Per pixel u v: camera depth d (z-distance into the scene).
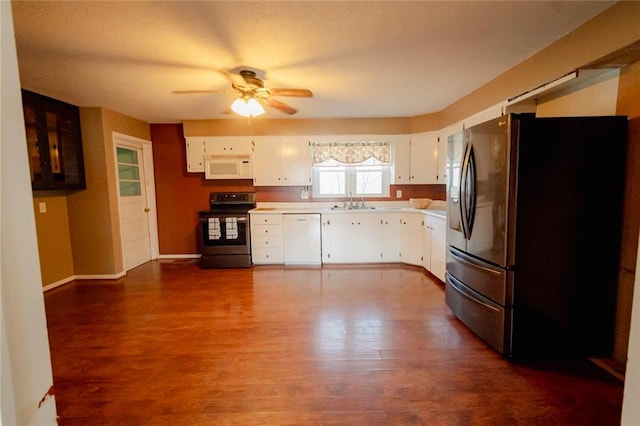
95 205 3.96
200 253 5.06
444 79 3.00
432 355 2.16
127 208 4.44
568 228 1.98
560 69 2.20
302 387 1.85
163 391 1.83
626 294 1.96
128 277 4.08
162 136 4.94
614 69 1.98
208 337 2.45
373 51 2.35
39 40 2.10
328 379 1.92
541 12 1.85
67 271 3.94
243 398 1.77
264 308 3.00
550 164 1.95
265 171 4.75
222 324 2.68
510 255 2.00
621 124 1.92
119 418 1.63
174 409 1.69
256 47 2.26
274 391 1.82
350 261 4.57
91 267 4.02
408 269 4.27
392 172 4.77
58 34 2.02
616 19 1.77
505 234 2.01
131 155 4.58
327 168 5.02
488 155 2.15
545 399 1.71
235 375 1.97
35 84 2.98
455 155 2.68
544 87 2.32
